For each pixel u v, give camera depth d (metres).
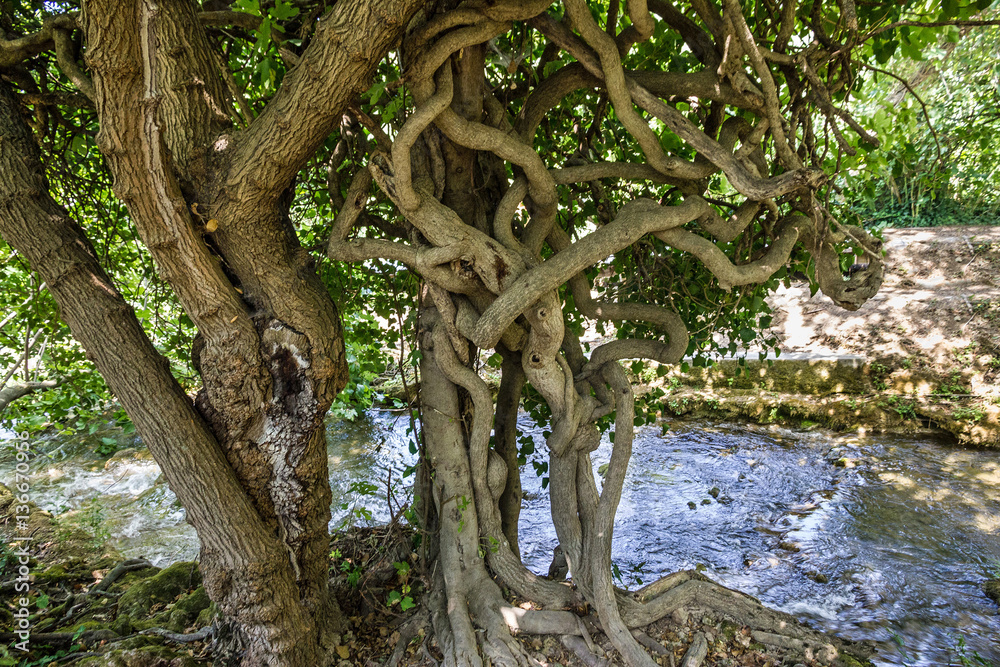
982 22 2.98
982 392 7.43
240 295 2.92
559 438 3.36
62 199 4.18
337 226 3.19
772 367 8.27
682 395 8.40
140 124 2.17
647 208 3.04
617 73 2.94
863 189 4.12
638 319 3.49
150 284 4.94
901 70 9.48
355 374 7.56
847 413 7.74
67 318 2.73
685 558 5.31
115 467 6.86
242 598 2.92
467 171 3.38
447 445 3.51
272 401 2.94
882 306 9.03
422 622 3.36
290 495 3.03
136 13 1.98
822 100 3.07
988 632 4.25
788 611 4.53
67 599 4.16
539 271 2.90
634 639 3.09
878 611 4.49
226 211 2.64
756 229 3.80
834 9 3.66
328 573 3.64
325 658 3.21
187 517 2.89
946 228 10.38
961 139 4.75
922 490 6.21
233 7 3.13
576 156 3.87
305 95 2.46
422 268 3.07
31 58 3.43
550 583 3.37
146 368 2.74
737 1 2.73
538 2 2.73
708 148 2.99
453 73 3.11
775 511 6.06
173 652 3.30
